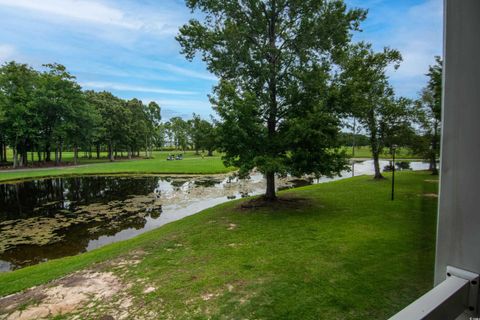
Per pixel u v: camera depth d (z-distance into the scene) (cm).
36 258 687
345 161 812
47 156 3534
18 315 331
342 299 319
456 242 72
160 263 472
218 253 505
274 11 823
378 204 815
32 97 2870
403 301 260
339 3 773
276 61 851
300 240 548
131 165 3094
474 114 67
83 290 385
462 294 69
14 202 1352
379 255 414
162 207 1208
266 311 313
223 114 758
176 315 315
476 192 68
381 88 1060
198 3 833
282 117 864
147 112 5338
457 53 70
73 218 1040
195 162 3509
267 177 968
